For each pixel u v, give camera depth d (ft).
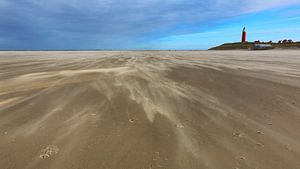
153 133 11.39
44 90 20.53
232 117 13.66
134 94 18.89
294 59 57.41
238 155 9.25
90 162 8.73
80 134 11.20
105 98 17.70
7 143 10.25
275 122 12.84
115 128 11.97
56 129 11.80
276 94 18.71
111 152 9.48
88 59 62.85
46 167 8.39
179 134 11.27
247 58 63.21
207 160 8.87
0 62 52.90
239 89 20.74
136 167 8.41
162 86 22.08
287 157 9.11
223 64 43.55
